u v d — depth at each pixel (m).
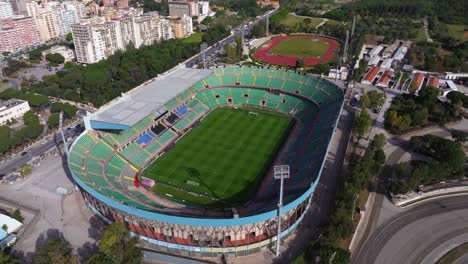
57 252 86.25
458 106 169.88
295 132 159.00
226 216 97.50
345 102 188.00
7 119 174.88
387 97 193.75
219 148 146.00
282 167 85.62
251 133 158.50
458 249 94.00
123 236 88.69
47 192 121.81
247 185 122.44
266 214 89.69
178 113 166.62
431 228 101.38
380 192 117.25
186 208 109.75
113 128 130.75
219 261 93.88
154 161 136.62
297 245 97.44
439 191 115.94
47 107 193.75
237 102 188.00
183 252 96.19
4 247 96.12
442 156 124.94
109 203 95.62
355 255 92.69
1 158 144.88
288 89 189.00
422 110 159.50
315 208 110.12
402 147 144.38
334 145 146.00
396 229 101.25
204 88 191.12
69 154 118.69
